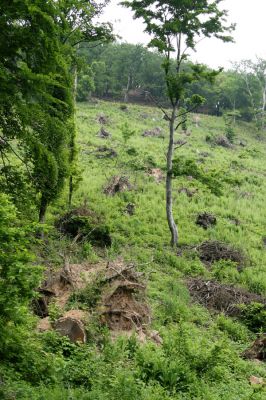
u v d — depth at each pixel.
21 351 6.50
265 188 33.47
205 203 27.05
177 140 46.25
